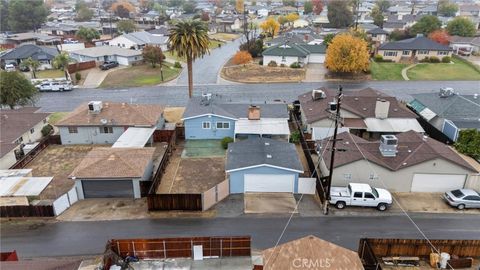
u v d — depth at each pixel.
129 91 70.62
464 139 42.50
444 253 25.17
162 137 46.38
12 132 44.47
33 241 28.05
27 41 118.25
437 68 82.62
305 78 77.12
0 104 55.31
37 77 81.94
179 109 59.28
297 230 29.03
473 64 85.19
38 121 48.41
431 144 36.62
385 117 46.47
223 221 30.25
